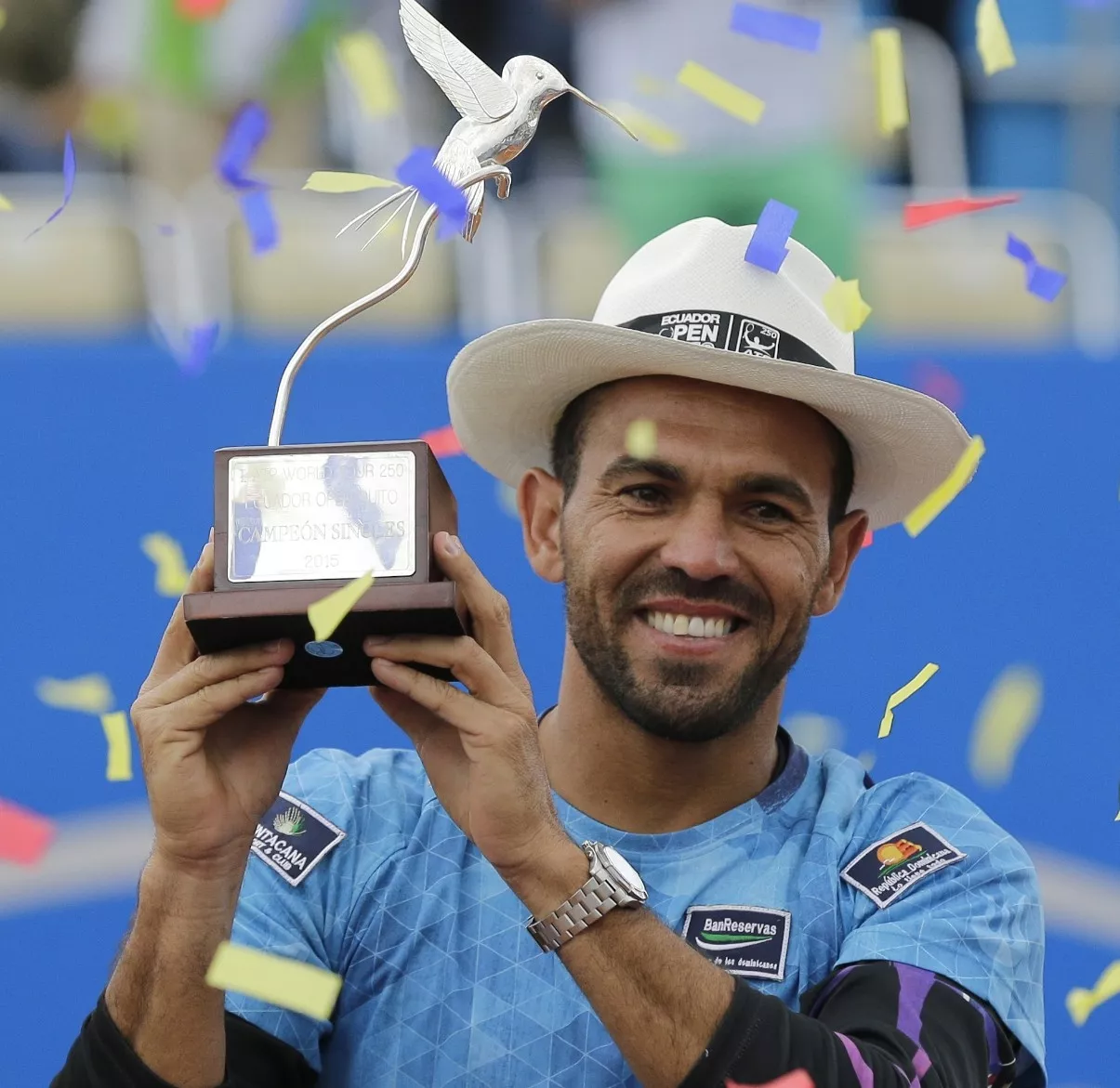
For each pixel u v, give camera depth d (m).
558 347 9.45
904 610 14.18
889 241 18.45
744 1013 8.12
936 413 9.55
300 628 7.81
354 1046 9.19
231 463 7.84
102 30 18.27
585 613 9.34
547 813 8.20
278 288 17.70
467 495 14.47
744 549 9.20
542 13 19.31
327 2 18.48
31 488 14.15
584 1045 9.00
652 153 18.44
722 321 9.72
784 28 9.96
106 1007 8.28
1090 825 13.82
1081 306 18.52
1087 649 14.15
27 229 17.62
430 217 8.64
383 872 9.41
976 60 19.98
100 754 13.62
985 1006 8.95
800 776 9.92
